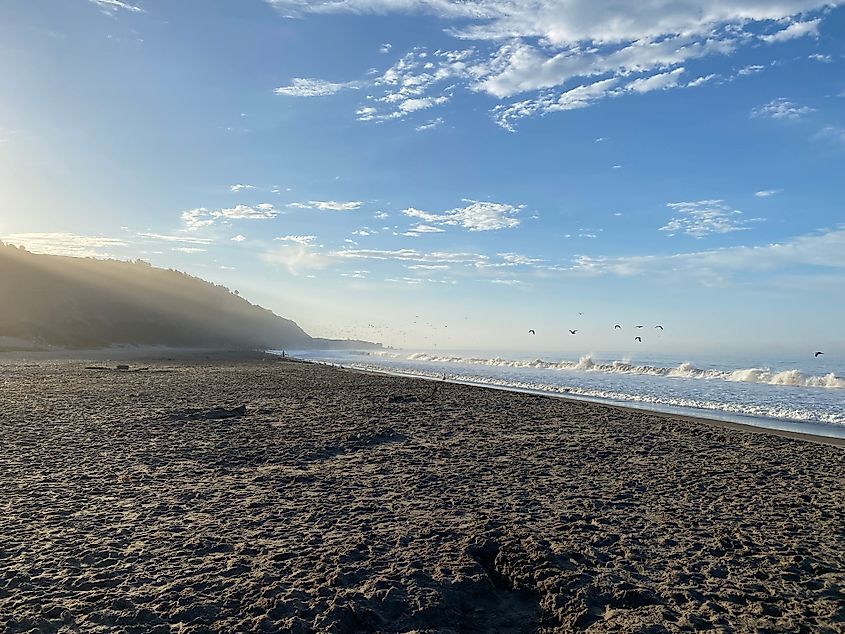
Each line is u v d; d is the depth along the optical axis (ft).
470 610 18.66
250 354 322.55
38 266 446.60
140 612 17.28
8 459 37.70
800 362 192.75
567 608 18.22
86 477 33.53
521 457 40.88
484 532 24.52
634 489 32.55
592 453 42.42
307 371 146.10
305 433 49.32
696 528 25.95
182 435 47.70
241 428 51.67
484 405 71.31
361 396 80.84
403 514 27.40
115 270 562.66
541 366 200.85
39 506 27.76
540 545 22.91
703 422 61.11
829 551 23.41
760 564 21.90
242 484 32.71
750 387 107.04
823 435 53.57
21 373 117.60
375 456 40.68
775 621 17.51
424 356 319.88
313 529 25.17
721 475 36.04
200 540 23.48
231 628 16.52
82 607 17.56
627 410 67.62
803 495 31.58
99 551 22.13
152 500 29.25
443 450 43.04
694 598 18.97
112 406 65.57
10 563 20.85
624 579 20.39
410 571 20.44
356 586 19.40
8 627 16.26
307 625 16.74
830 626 17.25
